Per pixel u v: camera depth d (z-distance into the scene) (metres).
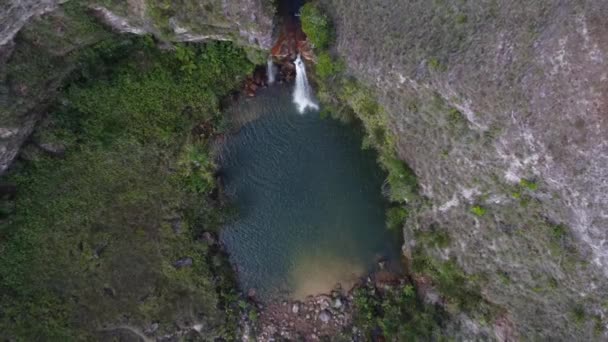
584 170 16.50
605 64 15.82
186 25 20.31
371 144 23.36
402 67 19.41
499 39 17.41
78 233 22.89
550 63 16.52
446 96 18.59
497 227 19.50
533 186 17.62
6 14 17.67
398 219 23.52
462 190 20.05
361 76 21.33
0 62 18.98
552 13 16.53
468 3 18.09
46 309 22.25
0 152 20.34
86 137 22.64
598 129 16.06
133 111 22.97
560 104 16.45
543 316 19.42
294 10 22.67
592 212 16.77
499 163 18.34
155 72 22.61
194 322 23.28
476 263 20.61
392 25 19.89
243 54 23.06
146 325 23.03
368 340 23.23
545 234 18.19
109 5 19.44
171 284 23.53
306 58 23.33
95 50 21.11
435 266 22.28
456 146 19.39
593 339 18.19
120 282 23.14
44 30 19.28
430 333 22.02
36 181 22.28
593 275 17.59
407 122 20.75
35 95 20.38
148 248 23.50
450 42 18.38
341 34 21.48
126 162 23.34
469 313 21.39
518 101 17.06
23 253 22.22
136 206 23.52
